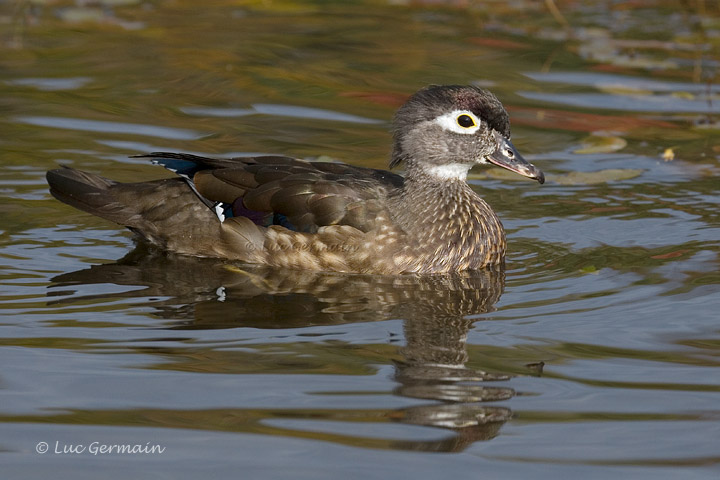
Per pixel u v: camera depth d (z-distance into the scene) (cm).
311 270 1242
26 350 976
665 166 1578
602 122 1731
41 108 1706
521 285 1188
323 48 2042
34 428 835
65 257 1251
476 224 1267
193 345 996
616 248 1298
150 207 1288
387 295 1155
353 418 855
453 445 817
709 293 1141
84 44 2019
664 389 916
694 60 2011
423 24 2208
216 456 798
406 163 1296
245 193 1266
